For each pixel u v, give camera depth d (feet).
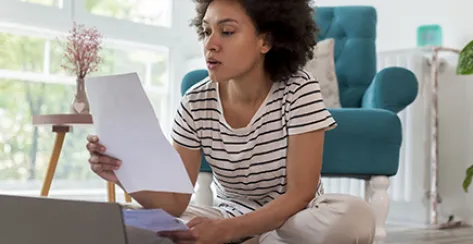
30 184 10.64
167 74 12.88
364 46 9.09
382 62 10.96
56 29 10.78
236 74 3.82
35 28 10.54
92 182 11.48
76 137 11.25
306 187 3.90
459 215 10.44
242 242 4.14
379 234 6.94
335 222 3.66
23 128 10.61
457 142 10.51
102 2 11.59
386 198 7.06
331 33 9.30
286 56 4.02
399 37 11.32
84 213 2.39
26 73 10.62
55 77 10.97
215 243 3.38
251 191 4.31
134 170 3.44
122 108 3.15
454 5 10.55
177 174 3.25
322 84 8.38
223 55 3.76
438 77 10.75
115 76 3.06
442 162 10.70
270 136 4.06
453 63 10.56
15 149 10.49
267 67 4.06
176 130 4.34
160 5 12.64
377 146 7.03
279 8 3.84
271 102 4.07
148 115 3.10
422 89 10.65
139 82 3.01
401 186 10.73
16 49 10.47
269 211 3.70
